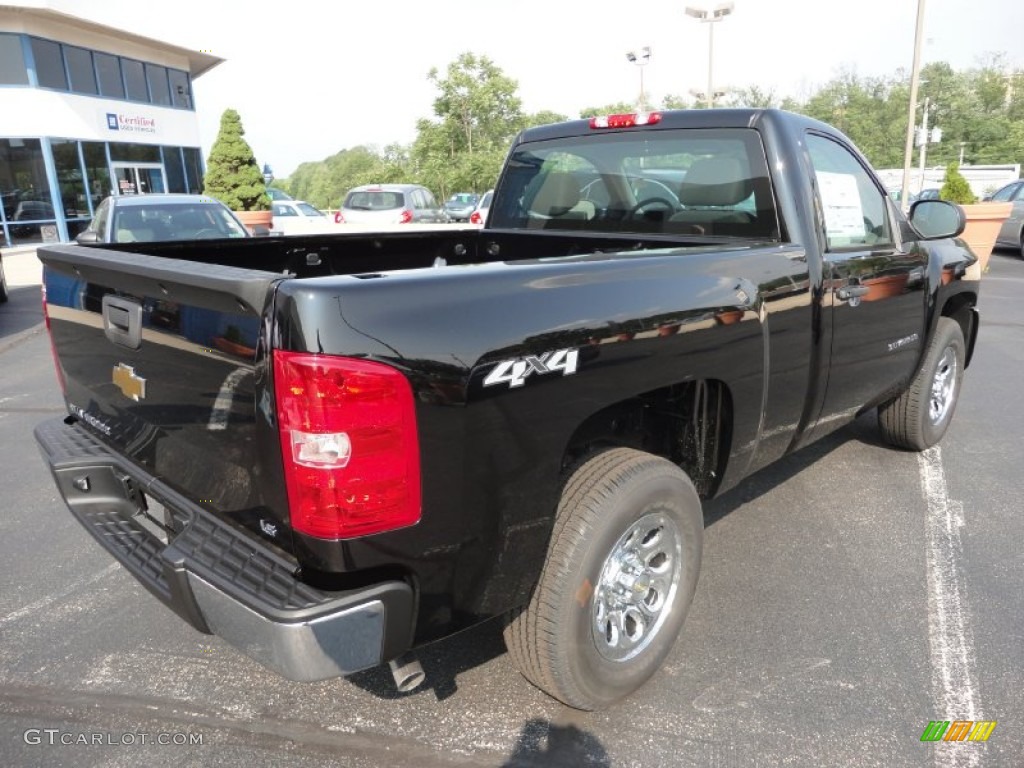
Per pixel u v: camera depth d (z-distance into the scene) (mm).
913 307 4082
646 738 2520
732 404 2852
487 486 2080
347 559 1895
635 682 2637
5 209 20312
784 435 3283
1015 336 8641
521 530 2203
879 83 59281
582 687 2477
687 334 2561
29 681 2857
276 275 1921
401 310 1886
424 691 2775
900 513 4125
